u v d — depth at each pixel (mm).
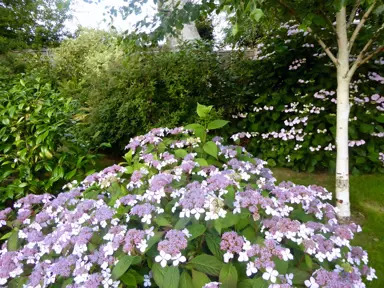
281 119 3660
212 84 3580
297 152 3406
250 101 3869
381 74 3283
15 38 9492
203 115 1987
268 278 931
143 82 3334
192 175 1609
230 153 1882
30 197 1587
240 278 1052
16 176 2260
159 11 2455
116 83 3449
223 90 3684
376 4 2018
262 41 3893
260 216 1237
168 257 984
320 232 1237
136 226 1307
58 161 2162
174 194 1347
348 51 2250
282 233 1108
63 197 1463
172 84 3242
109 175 1649
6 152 2127
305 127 3400
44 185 2107
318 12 2154
